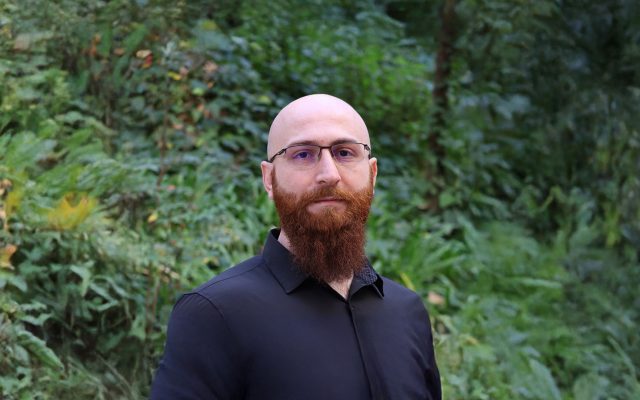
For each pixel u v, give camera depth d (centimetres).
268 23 620
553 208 650
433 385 186
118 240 354
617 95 610
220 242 399
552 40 606
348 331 167
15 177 342
